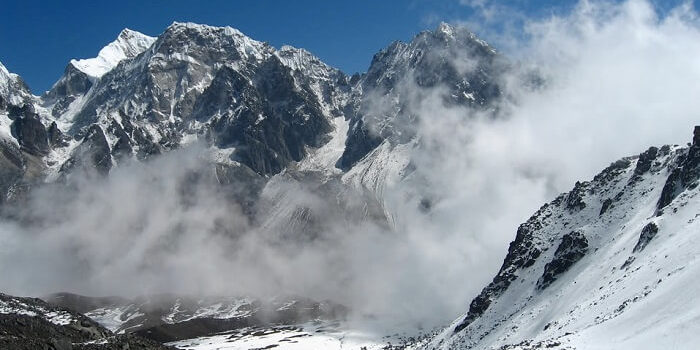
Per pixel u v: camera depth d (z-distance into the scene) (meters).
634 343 151.25
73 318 175.75
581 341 170.88
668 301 164.12
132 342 169.75
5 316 161.75
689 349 135.88
